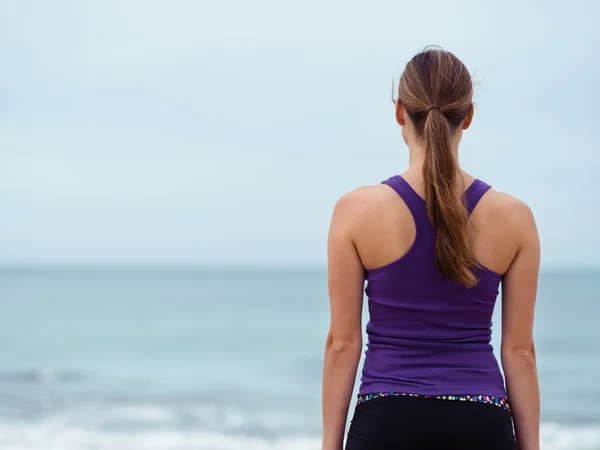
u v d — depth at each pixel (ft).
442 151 9.45
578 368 113.29
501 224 9.69
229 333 170.30
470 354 9.53
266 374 114.93
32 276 554.87
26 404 81.46
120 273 627.46
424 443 9.23
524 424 10.09
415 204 9.61
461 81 9.77
